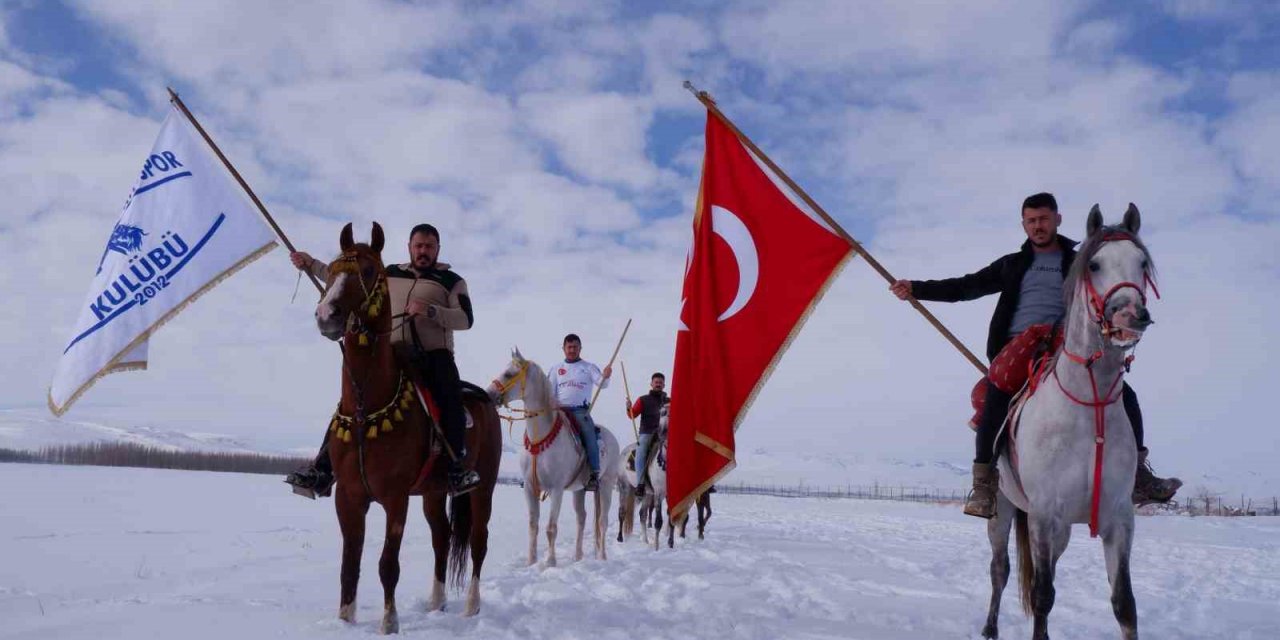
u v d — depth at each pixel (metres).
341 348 5.57
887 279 5.99
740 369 6.12
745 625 5.70
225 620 5.19
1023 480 4.91
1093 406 4.61
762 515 26.33
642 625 5.81
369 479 5.44
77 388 6.02
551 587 7.69
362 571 8.55
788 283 6.21
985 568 10.68
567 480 10.04
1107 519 4.64
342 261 5.36
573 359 11.00
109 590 7.06
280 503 20.70
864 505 40.22
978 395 5.71
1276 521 22.78
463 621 5.66
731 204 6.38
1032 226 5.43
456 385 6.16
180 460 122.62
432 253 6.53
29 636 4.65
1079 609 7.52
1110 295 4.29
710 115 6.51
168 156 6.46
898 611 6.88
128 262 6.26
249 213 6.44
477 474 6.14
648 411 13.16
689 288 6.30
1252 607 7.80
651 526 16.78
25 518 14.43
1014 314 5.52
